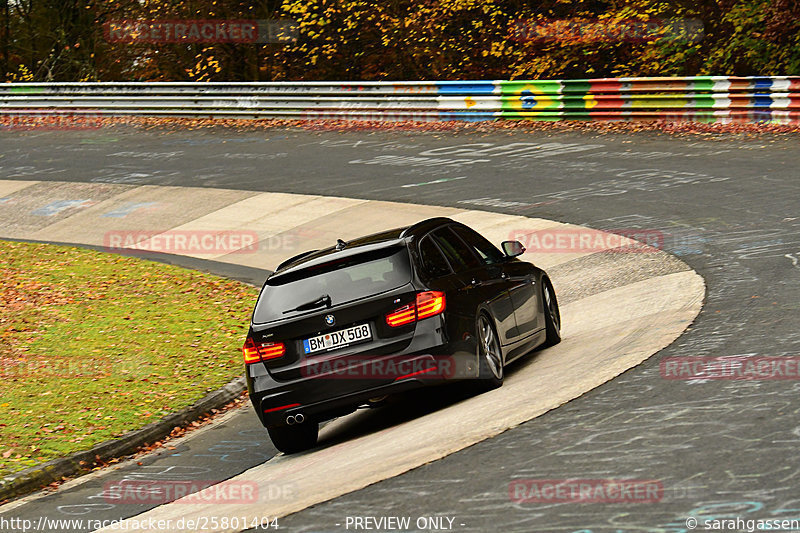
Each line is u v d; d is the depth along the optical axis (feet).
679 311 103.91
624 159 210.18
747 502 49.06
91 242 205.87
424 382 79.05
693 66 323.98
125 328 142.72
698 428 62.08
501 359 87.40
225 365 121.60
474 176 212.84
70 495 82.38
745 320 92.94
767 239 134.51
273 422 81.61
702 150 208.64
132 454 95.20
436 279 82.17
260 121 306.96
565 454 61.26
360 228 186.19
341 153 253.03
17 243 206.69
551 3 343.05
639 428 64.13
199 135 295.89
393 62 379.14
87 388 113.80
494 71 361.51
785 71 305.73
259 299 83.92
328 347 80.33
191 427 102.94
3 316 153.48
